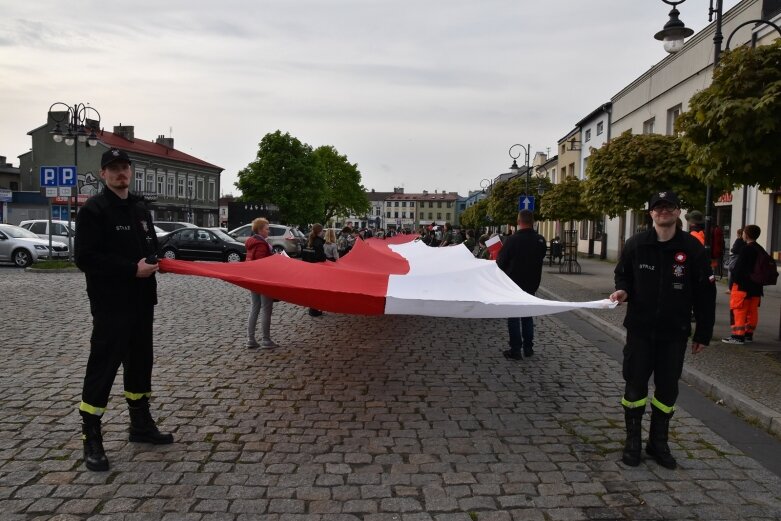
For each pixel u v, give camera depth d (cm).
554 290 1567
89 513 348
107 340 414
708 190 1010
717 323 1031
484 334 966
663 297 425
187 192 6109
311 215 5678
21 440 459
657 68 2406
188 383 631
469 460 439
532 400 595
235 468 416
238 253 2403
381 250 1112
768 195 1512
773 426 507
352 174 8012
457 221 16525
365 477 407
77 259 408
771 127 636
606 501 377
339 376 675
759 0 1619
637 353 435
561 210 2330
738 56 678
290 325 1016
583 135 3681
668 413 437
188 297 1348
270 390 612
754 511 365
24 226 2570
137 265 410
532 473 418
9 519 339
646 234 438
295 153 5562
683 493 390
